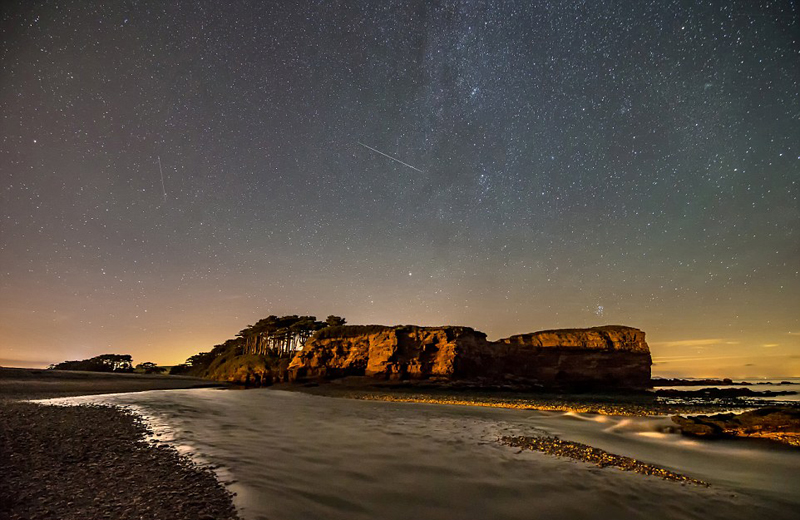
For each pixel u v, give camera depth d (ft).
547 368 210.38
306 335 244.01
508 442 45.96
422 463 34.86
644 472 34.27
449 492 27.37
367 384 173.58
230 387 173.99
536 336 222.48
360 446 41.52
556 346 216.13
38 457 32.12
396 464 34.22
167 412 67.26
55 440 38.58
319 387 169.99
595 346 218.79
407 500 25.54
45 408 65.87
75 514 21.16
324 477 29.63
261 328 252.42
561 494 27.78
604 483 30.48
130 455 34.19
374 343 195.72
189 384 175.01
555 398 135.23
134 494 24.41
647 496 28.07
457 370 184.55
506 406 98.73
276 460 34.17
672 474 34.22
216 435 45.91
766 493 30.22
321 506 23.79
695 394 177.68
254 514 21.93
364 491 26.89
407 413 77.00
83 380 167.84
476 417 72.64
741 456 43.98
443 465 34.35
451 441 45.75
